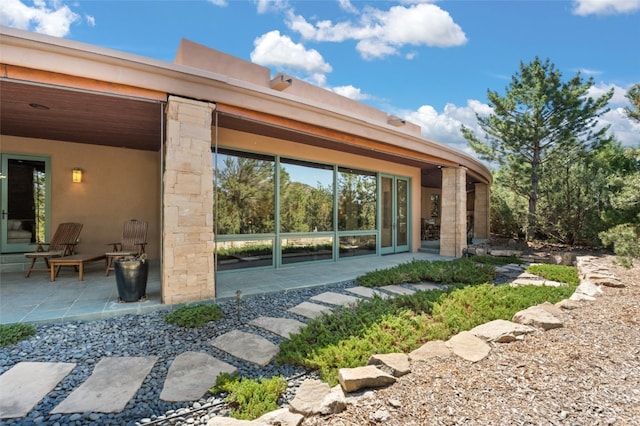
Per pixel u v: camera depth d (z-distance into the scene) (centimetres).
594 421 171
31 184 637
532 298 413
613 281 461
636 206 590
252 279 569
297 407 188
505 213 1191
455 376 219
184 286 411
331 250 794
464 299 413
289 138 670
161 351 289
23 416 198
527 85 962
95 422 195
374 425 173
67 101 426
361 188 871
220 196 607
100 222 691
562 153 961
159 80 395
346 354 264
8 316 349
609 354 246
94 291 459
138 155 734
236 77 675
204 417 203
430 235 1377
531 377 215
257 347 299
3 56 326
